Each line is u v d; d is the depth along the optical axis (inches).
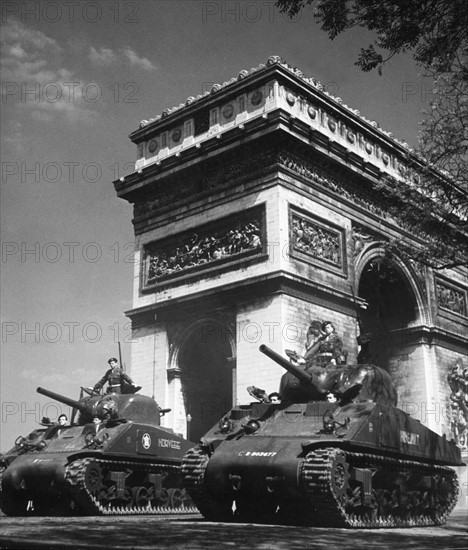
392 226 2181.3
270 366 1692.9
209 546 559.2
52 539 605.9
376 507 971.3
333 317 1847.9
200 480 975.6
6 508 1240.8
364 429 917.2
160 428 1306.6
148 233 2116.1
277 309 1721.2
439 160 1300.4
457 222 1389.0
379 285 2297.0
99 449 1157.7
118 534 678.5
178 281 1978.3
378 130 2172.7
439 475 1146.0
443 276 2447.1
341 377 1026.1
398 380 2265.0
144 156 2194.9
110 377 1401.3
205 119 2070.6
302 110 1950.1
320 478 846.5
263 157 1871.3
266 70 1908.2
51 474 1147.9
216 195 1953.7
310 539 658.2
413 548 574.6
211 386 2006.6
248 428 981.8
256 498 938.7
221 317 1843.0
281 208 1796.3
